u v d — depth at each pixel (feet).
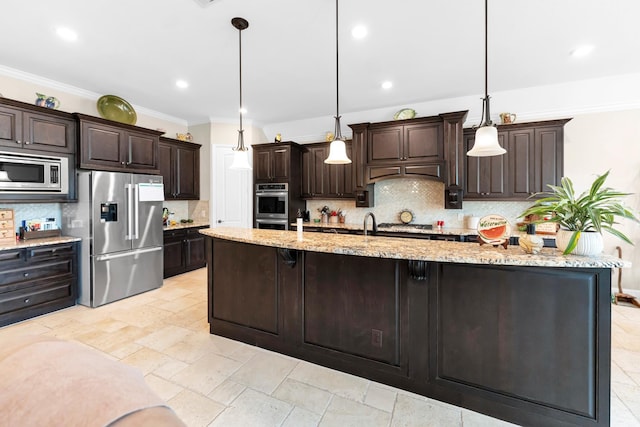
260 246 7.93
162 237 13.41
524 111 12.96
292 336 7.52
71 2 6.99
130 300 11.70
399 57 9.89
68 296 10.85
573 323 4.95
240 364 7.22
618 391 6.11
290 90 12.85
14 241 10.02
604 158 11.87
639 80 11.12
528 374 5.25
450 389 5.82
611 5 7.18
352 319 6.72
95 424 1.45
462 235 12.36
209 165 16.88
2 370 1.84
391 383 6.37
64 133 10.77
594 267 4.66
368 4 7.18
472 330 5.61
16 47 9.04
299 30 8.29
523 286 5.24
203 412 5.59
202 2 7.06
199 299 11.84
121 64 10.26
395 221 15.67
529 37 8.65
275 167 16.75
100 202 11.02
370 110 15.69
